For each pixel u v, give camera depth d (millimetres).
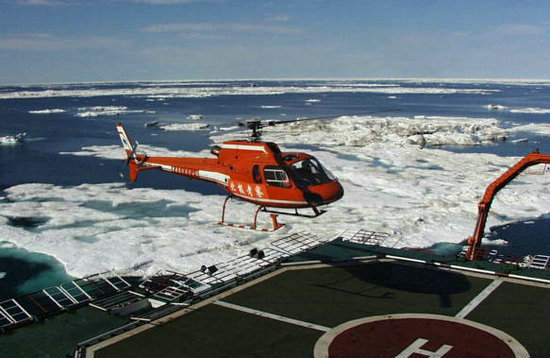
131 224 37594
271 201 20844
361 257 23000
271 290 19266
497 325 15828
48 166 62906
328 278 20531
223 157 23594
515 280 19875
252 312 17219
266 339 15180
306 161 20641
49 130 102688
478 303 17641
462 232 35719
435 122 107312
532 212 41094
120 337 15484
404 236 34438
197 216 39594
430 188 49312
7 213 39875
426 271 21250
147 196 46562
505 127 109562
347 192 47781
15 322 16844
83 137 92000
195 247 31422
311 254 23641
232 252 30750
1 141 83000
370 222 37156
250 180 21438
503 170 58969
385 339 14945
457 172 57844
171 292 19453
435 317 16469
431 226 37062
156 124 110812
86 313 18000
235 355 14211
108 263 28891
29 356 14891
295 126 105750
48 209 41375
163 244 32062
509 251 32562
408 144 81312
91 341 15172
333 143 82750
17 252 31141
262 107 169250
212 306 17781
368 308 17406
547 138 92812
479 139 89875
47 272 28109
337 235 33531
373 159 67938
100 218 39031
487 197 26547
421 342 14688
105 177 56438
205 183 53844
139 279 26922
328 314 16906
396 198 45500
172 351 14531
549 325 15758
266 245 31812
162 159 28844
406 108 167500
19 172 58969
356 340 14930
